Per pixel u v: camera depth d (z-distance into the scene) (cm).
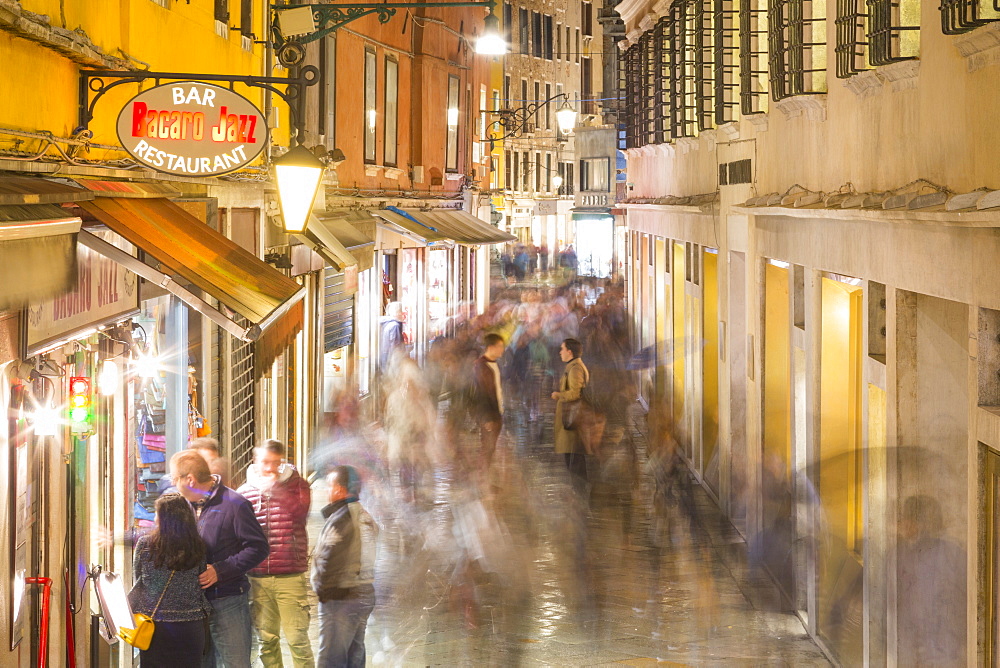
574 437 2497
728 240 2594
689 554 2162
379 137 4181
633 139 4734
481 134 6244
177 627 1340
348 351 3712
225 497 1377
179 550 1336
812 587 1708
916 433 1419
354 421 2880
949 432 1416
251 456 2647
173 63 2033
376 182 4150
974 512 1220
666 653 1669
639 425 3722
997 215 1043
